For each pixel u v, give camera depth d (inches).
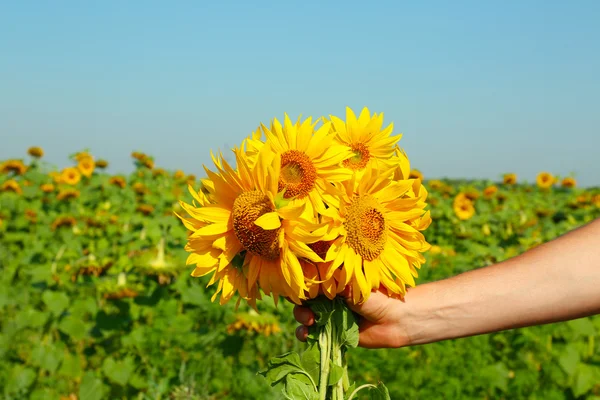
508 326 35.7
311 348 34.9
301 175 33.2
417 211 34.0
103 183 182.4
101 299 80.3
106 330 74.5
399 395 66.8
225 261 33.3
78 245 107.7
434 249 120.9
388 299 35.7
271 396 65.2
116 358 73.2
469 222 153.8
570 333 72.2
